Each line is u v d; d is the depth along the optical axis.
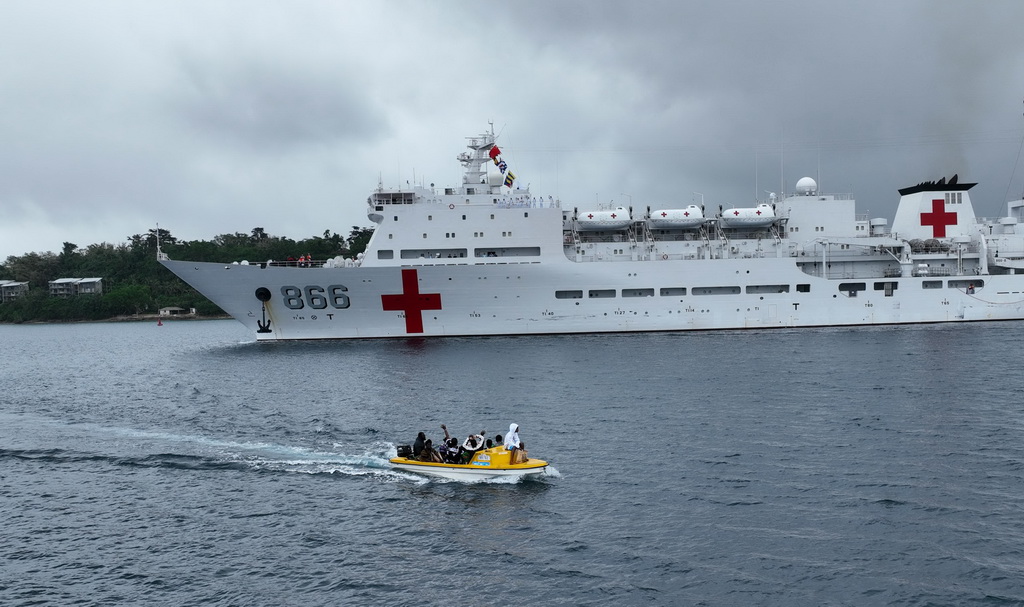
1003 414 35.62
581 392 42.88
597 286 68.56
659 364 52.31
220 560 20.94
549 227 69.19
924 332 67.88
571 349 60.34
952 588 18.77
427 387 45.28
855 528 22.31
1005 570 19.59
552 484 26.55
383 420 36.62
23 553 21.59
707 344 62.31
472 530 22.66
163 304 186.75
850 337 65.44
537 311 68.62
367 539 22.16
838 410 37.12
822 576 19.45
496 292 67.44
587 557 20.70
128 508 25.06
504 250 69.62
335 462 29.80
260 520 23.78
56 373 62.59
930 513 23.30
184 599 18.80
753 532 22.11
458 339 68.00
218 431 35.31
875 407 37.66
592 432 33.53
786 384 44.25
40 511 24.91
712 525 22.66
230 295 67.25
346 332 68.81
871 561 20.22
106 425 37.50
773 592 18.70
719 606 18.11
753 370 49.28
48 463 30.53
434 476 27.88
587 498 25.09
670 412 37.28
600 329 69.69
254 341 88.06
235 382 50.22
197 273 66.06
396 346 64.31
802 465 28.16
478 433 33.78
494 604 18.33
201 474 28.67
